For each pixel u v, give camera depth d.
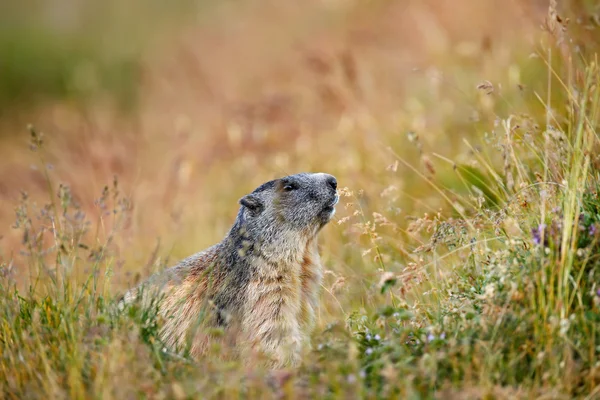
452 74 18.61
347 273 12.34
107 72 31.02
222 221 17.31
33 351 8.95
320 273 11.65
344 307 11.32
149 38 34.25
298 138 18.58
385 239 12.79
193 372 8.41
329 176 11.84
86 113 27.42
